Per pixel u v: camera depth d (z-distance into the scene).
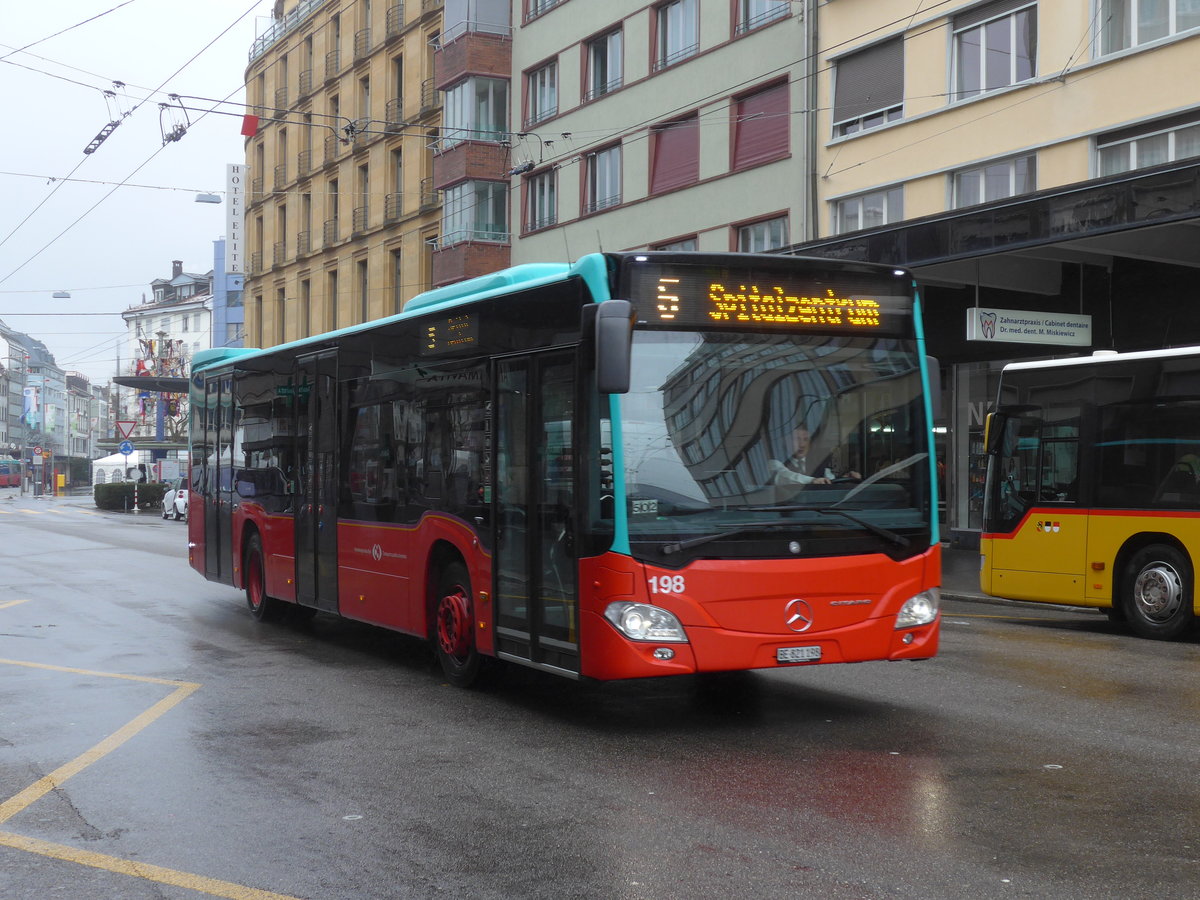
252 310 54.62
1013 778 6.51
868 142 23.19
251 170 54.88
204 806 6.14
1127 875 4.92
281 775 6.76
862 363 8.04
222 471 15.16
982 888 4.78
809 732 7.77
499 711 8.58
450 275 34.59
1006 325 18.20
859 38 23.34
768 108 26.05
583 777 6.67
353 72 45.25
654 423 7.52
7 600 16.16
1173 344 19.09
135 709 8.69
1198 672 10.04
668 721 8.18
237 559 14.42
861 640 7.76
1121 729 7.75
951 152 21.52
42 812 6.07
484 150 34.25
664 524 7.44
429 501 9.77
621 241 30.20
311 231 49.00
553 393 8.04
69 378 184.88
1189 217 15.76
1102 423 13.05
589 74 31.72
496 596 8.76
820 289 7.98
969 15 21.34
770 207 25.78
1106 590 12.88
